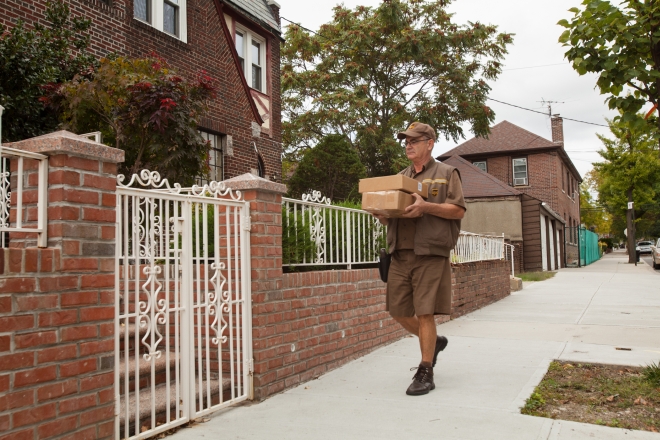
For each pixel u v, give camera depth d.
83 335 2.86
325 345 5.12
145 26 9.26
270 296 4.39
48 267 2.70
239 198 4.26
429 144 4.50
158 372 4.22
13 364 2.52
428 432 3.46
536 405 4.00
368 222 6.46
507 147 29.52
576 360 5.39
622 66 4.45
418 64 23.53
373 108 23.05
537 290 13.48
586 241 34.62
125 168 7.23
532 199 23.30
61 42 7.11
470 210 23.56
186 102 7.16
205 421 3.73
